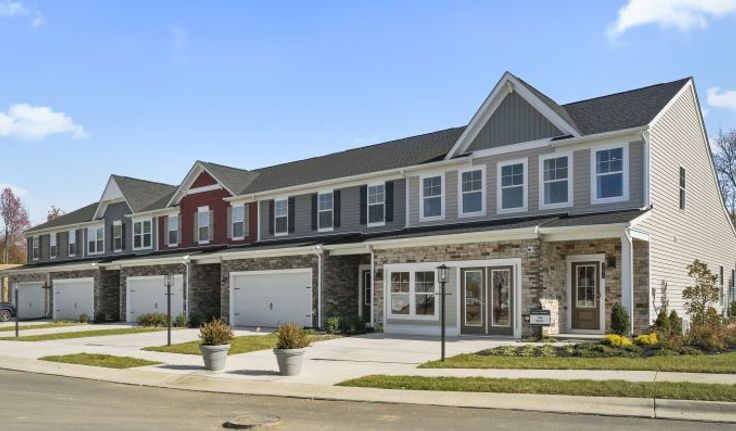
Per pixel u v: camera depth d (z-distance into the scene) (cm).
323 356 1736
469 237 2066
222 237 3350
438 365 1485
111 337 2522
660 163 2045
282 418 1041
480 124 2323
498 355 1600
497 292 2031
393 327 2303
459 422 982
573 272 2069
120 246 4031
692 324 1864
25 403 1223
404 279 2289
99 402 1230
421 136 2927
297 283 2678
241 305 2931
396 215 2603
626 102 2186
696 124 2439
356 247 2448
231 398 1257
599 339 1808
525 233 1930
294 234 3003
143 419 1049
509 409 1067
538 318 1886
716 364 1323
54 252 4600
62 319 4028
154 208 3762
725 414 980
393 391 1241
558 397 1117
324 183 2834
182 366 1672
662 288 1998
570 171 2084
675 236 2153
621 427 921
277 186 3086
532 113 2192
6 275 4562
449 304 2147
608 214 1938
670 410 1009
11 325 3394
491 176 2283
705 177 2562
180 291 3209
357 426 970
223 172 3406
